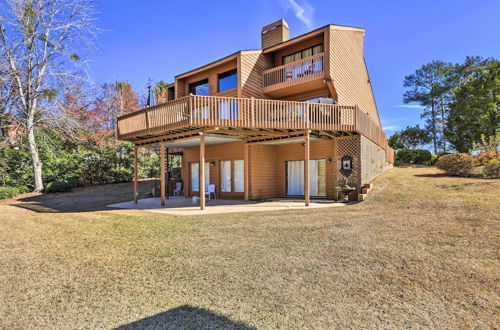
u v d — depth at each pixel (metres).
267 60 14.79
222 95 14.79
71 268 4.18
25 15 15.23
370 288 3.31
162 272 3.94
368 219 6.82
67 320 2.77
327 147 12.33
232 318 2.74
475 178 10.67
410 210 7.36
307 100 13.92
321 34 12.90
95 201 13.26
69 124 17.88
